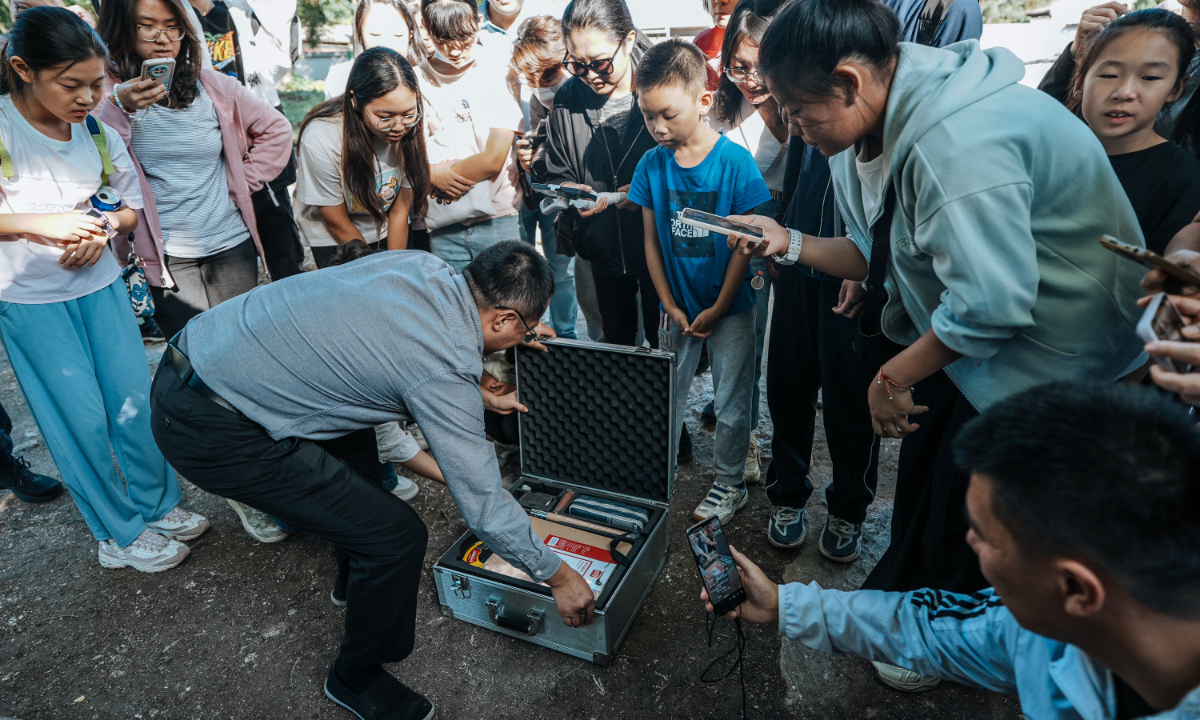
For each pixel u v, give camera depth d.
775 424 2.22
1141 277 1.25
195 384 1.53
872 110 1.26
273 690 1.90
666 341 1.93
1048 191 1.20
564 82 2.67
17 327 1.99
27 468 2.70
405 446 2.39
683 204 2.12
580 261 3.01
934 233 1.20
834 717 1.75
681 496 2.62
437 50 2.62
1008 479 0.68
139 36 2.27
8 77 1.86
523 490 2.35
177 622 2.14
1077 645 0.75
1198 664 0.67
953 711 1.75
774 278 2.19
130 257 2.33
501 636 2.04
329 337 1.47
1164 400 0.69
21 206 1.96
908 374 1.42
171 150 2.40
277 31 4.61
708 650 1.95
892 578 1.79
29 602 2.23
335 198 2.55
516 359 2.17
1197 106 1.93
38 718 1.84
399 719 1.74
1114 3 2.01
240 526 2.56
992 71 1.21
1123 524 0.62
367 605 1.64
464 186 2.75
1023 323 1.23
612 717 1.77
